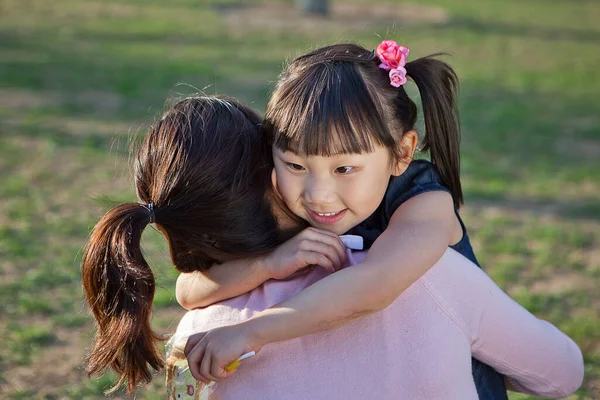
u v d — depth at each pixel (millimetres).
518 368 1790
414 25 17000
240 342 1506
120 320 1541
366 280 1508
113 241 1527
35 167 6816
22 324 4008
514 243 5438
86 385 3387
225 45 13625
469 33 16266
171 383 1701
